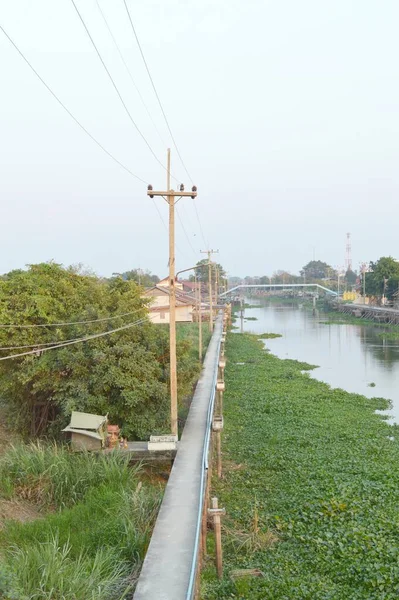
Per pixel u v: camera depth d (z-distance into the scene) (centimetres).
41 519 1299
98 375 1881
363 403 3056
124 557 1123
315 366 4566
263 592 1080
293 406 2914
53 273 2266
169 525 1214
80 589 941
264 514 1489
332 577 1141
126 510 1280
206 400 2578
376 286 10050
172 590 946
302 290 19888
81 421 1733
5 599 804
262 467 1911
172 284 1953
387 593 1058
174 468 1606
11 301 1964
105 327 1964
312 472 1811
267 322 9931
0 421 2242
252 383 3638
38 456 1536
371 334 7300
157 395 1925
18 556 1020
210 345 4800
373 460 1966
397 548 1229
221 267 16012
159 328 2236
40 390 1997
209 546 1336
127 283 2233
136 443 1853
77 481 1477
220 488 1730
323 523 1397
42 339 1941
